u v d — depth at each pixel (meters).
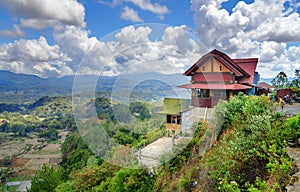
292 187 2.78
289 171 3.24
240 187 3.90
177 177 4.79
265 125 4.52
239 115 5.35
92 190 5.62
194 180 4.63
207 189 4.25
